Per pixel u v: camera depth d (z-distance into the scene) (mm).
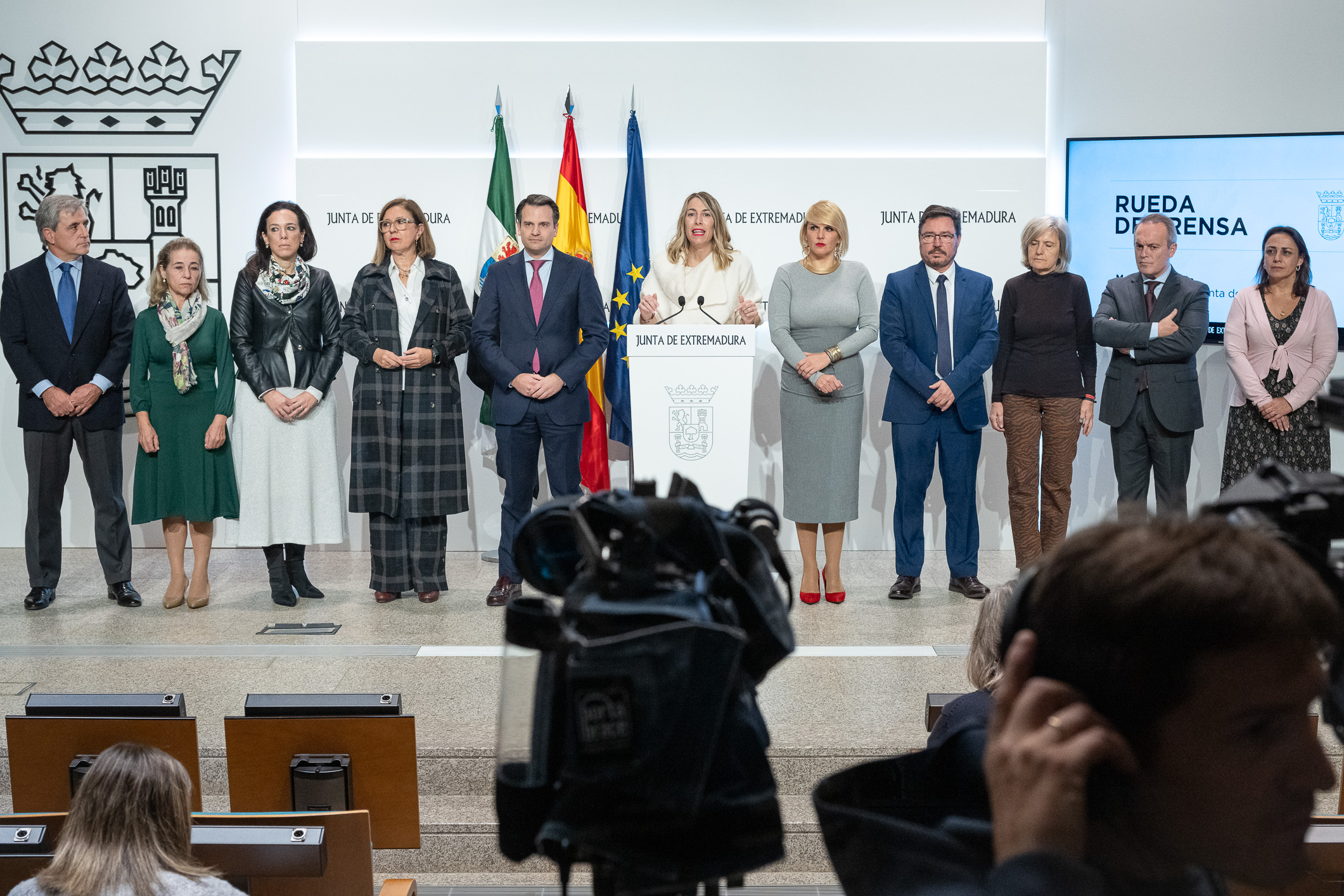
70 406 5004
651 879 662
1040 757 449
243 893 1971
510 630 721
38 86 6082
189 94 6125
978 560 6051
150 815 1913
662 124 6145
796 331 5062
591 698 643
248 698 2766
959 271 5160
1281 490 589
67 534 6352
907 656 4309
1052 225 5133
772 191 6129
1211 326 6094
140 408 4961
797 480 5051
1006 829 452
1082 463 6234
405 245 5039
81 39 6066
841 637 4566
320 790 2703
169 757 1979
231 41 6102
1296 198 5961
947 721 2111
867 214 6137
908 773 614
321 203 6129
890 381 5203
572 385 4980
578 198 5941
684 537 771
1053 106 6145
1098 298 6145
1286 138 5930
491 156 6141
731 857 678
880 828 518
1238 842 461
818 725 3602
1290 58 5938
